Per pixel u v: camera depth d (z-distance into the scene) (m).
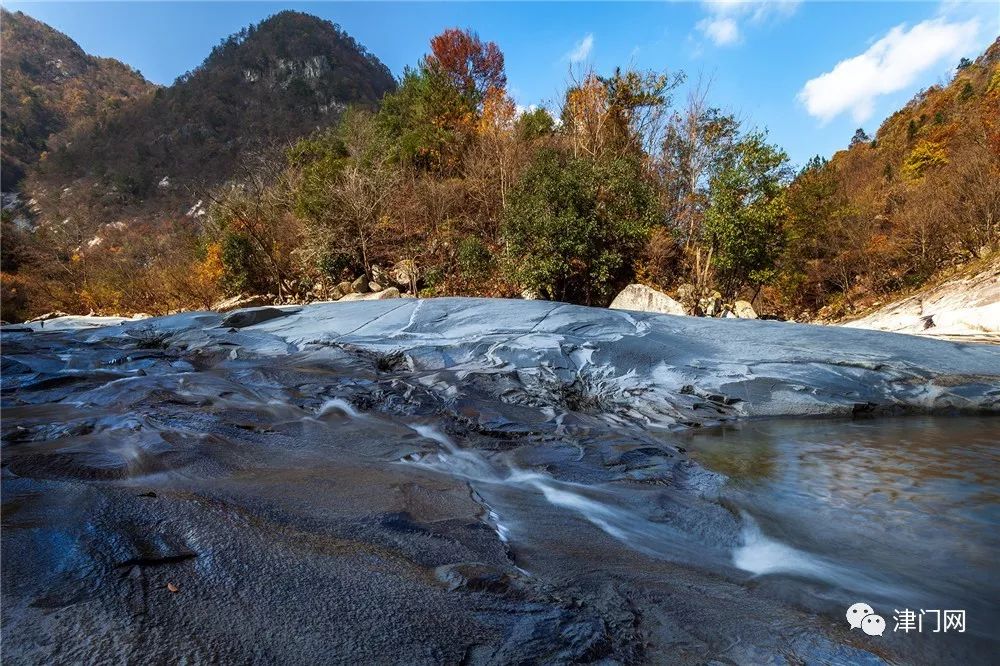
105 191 60.41
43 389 4.32
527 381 4.84
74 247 27.83
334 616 1.34
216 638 1.22
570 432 3.67
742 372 4.91
